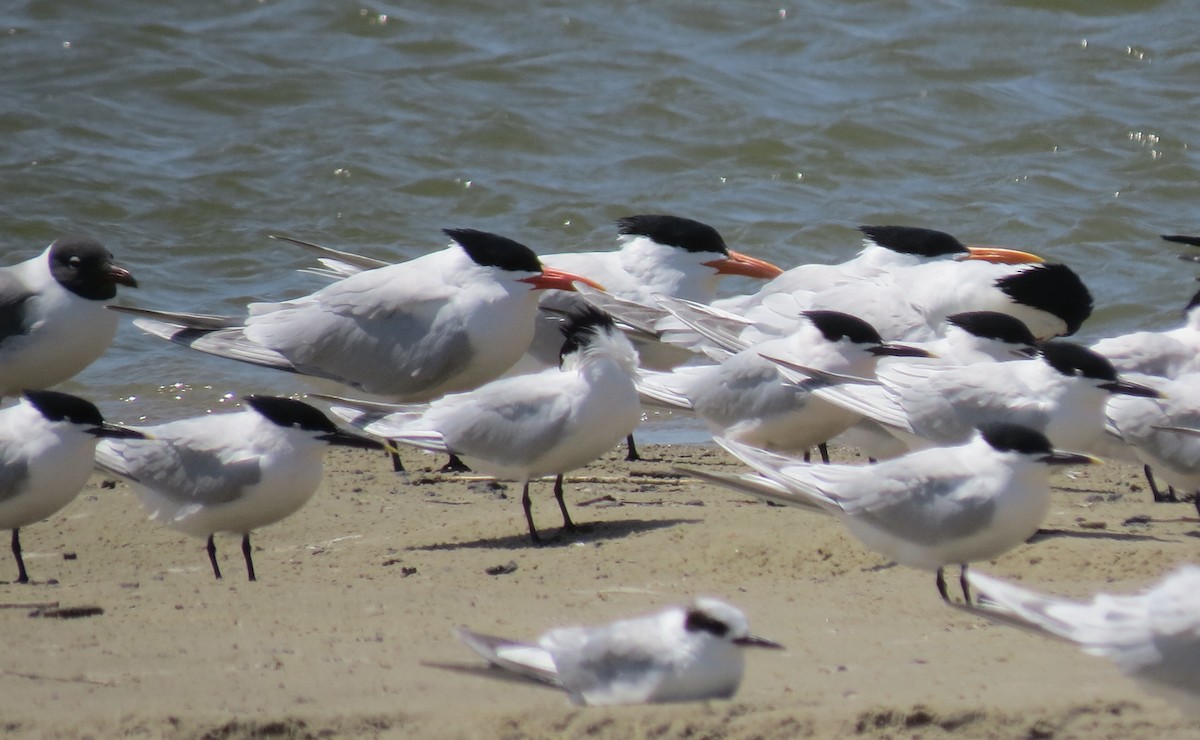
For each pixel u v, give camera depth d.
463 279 15.24
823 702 8.23
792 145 25.86
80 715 8.16
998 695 8.39
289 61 27.98
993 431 10.47
